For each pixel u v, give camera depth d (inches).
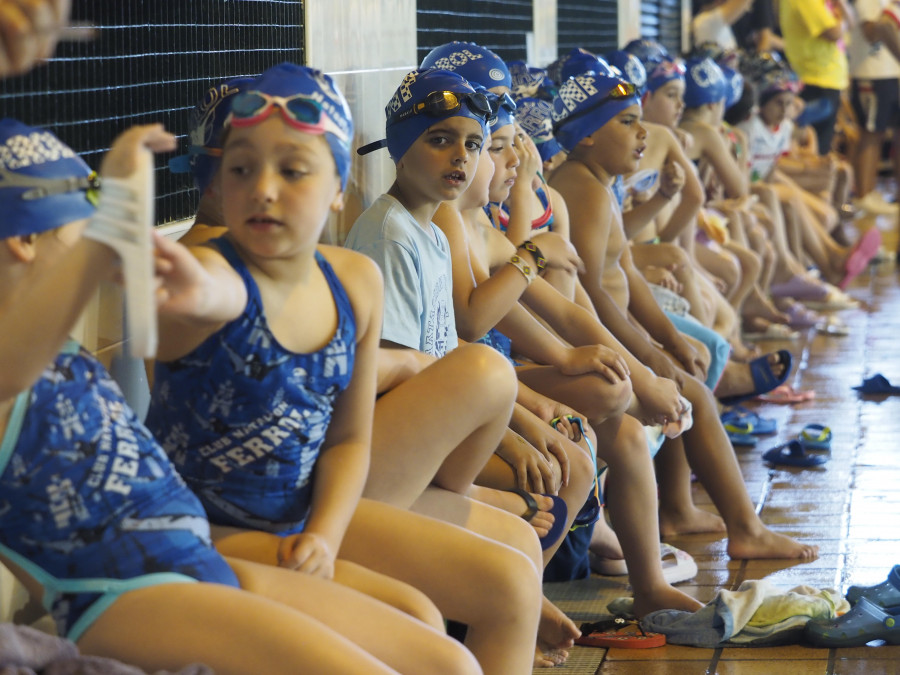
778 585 157.6
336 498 94.1
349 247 128.4
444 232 139.1
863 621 137.2
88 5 115.0
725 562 167.9
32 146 83.1
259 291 87.0
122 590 80.5
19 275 83.3
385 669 77.6
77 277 70.6
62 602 81.1
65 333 72.7
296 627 78.0
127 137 69.0
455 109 127.5
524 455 125.1
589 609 153.3
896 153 535.2
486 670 98.7
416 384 108.9
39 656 75.5
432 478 112.7
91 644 80.0
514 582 97.7
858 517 185.3
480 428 110.4
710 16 434.0
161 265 72.7
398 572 99.0
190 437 90.7
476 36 248.5
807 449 221.1
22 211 81.8
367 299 95.1
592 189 179.8
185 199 135.7
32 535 80.0
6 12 66.7
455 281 138.4
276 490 93.6
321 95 86.1
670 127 250.5
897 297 377.4
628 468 144.0
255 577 86.2
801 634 139.4
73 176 85.4
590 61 200.5
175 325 86.0
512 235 159.3
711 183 294.7
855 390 268.8
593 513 139.2
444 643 85.4
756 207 342.6
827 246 370.9
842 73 441.1
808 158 408.5
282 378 88.6
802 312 336.2
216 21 142.8
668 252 228.5
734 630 137.2
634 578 148.8
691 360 190.2
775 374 233.1
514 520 113.3
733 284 285.7
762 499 196.4
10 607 98.2
